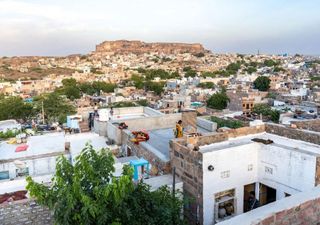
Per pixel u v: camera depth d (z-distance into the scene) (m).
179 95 70.50
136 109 24.31
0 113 54.41
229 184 11.10
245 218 4.15
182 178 11.54
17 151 16.09
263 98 63.94
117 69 194.25
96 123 20.48
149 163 13.52
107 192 6.65
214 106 63.91
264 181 11.40
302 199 4.72
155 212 7.98
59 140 17.69
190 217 11.12
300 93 64.94
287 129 12.80
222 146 11.85
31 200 9.82
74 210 6.79
